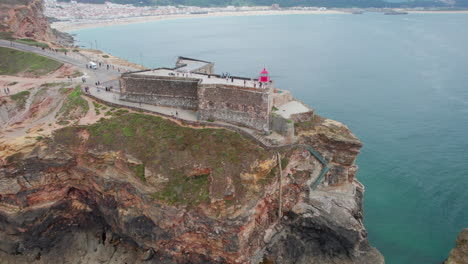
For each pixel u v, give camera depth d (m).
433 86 120.25
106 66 96.50
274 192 53.41
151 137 55.00
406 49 181.50
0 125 63.47
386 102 106.00
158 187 49.44
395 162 76.00
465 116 95.75
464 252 47.56
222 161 50.38
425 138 84.81
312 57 163.50
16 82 80.12
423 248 54.84
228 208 46.66
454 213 61.38
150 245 51.97
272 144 54.19
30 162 52.16
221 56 163.00
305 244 55.22
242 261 49.28
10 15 118.88
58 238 56.47
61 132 55.94
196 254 50.91
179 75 65.81
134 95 67.31
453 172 71.81
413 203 64.31
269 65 145.75
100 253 54.12
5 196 52.19
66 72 88.31
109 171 52.91
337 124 59.94
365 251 53.22
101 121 59.25
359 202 59.94
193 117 61.38
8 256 54.28
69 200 57.47
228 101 58.06
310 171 57.19
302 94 111.19
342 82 124.38
